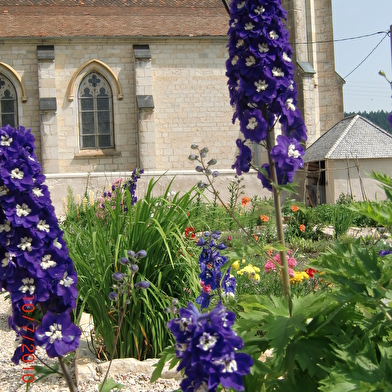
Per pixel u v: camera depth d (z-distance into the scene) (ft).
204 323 5.96
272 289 18.74
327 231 43.47
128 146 82.84
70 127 81.20
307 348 8.54
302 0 96.78
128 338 16.01
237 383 5.89
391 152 71.92
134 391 13.92
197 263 17.10
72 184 64.03
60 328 7.68
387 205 9.19
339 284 8.58
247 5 9.69
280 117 10.22
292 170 9.86
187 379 6.17
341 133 74.90
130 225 16.83
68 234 18.76
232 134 84.99
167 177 65.98
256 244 9.91
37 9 86.02
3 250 7.77
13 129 8.13
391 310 8.41
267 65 9.70
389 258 9.64
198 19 88.84
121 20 86.12
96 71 82.23
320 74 100.01
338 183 70.85
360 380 7.25
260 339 8.72
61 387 14.57
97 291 15.98
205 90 84.43
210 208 30.14
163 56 83.56
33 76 80.38
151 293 16.28
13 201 7.68
